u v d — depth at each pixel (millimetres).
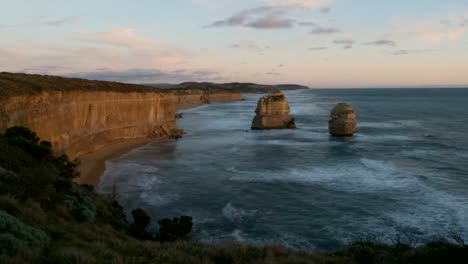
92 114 47062
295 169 36438
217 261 10508
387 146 50625
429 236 20359
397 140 56281
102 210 18078
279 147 50062
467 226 21594
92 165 37344
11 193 11461
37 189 12742
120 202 25656
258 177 33125
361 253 11656
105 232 13008
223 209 24922
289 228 21797
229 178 32750
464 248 10734
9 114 26953
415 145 51531
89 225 13102
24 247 7434
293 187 29969
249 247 12344
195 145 52250
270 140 56812
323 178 32781
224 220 23016
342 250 13242
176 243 11859
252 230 21562
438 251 11234
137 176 33250
